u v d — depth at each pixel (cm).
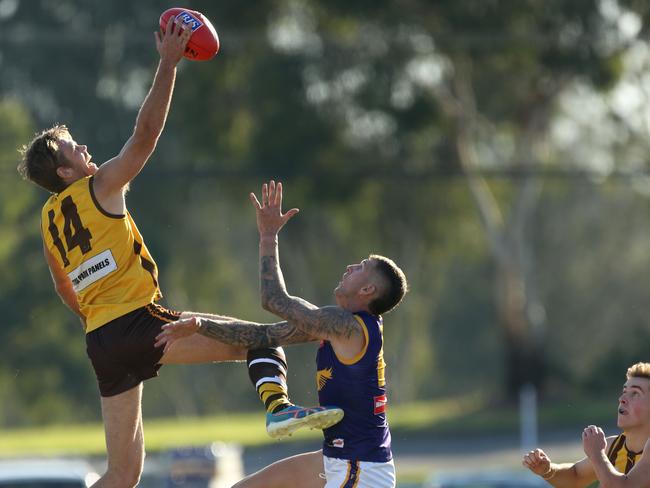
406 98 12075
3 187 14712
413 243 14525
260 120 12131
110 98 15625
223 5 12369
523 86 12912
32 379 16012
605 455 2458
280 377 2342
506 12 11738
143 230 15212
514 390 13425
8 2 15375
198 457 5934
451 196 13812
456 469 9200
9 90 15412
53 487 4900
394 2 11738
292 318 2267
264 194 2331
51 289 15400
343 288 2328
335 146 12262
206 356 2397
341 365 2280
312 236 16050
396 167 12538
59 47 15012
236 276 18850
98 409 17175
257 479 2486
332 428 2306
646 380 2572
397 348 19262
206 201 15525
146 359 2359
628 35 11925
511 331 13425
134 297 2355
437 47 11794
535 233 19938
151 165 14800
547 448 10269
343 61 12000
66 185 2372
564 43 11781
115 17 15075
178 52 2273
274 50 12025
